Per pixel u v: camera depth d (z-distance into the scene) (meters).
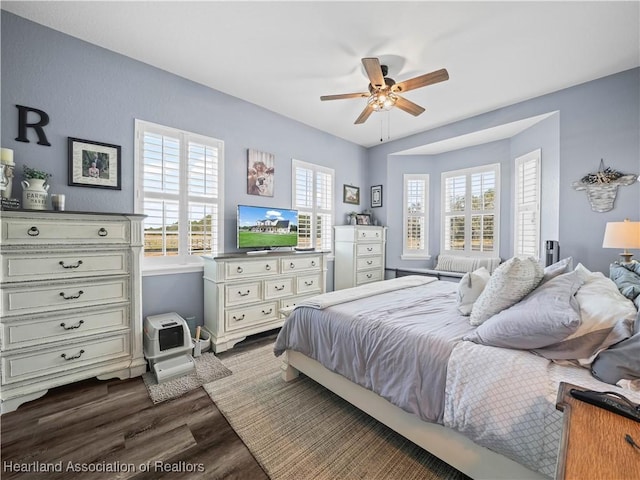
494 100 3.40
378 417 1.62
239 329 2.95
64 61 2.31
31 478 1.35
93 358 2.12
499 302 1.50
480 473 1.22
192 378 2.28
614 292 1.38
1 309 1.79
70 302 2.02
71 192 2.35
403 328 1.59
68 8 2.05
